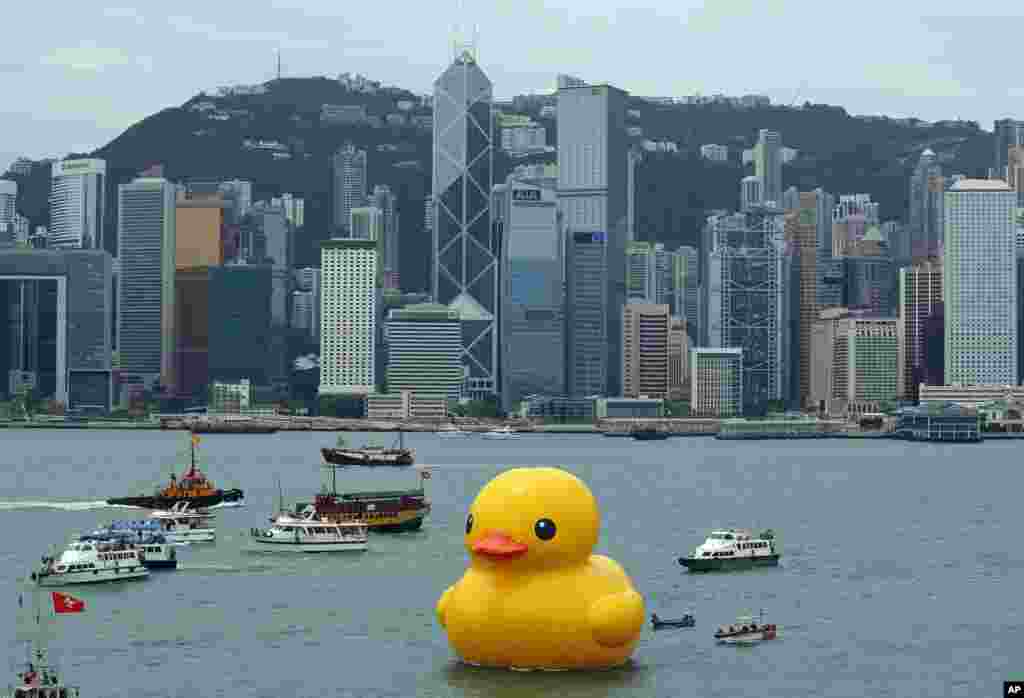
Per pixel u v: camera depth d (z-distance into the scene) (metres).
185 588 173.38
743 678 126.94
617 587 116.62
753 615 156.12
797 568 192.62
